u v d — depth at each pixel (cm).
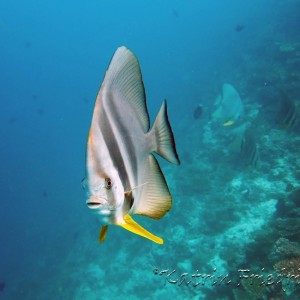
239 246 807
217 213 961
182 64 4072
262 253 625
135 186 91
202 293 787
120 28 12562
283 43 1723
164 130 98
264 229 718
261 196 927
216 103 619
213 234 916
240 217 908
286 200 756
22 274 1706
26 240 2153
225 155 1201
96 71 10006
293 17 2017
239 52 2402
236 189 1011
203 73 2842
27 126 8962
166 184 96
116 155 87
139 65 95
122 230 1306
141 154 95
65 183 3150
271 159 1012
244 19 3541
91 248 1426
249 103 1441
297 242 571
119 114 90
